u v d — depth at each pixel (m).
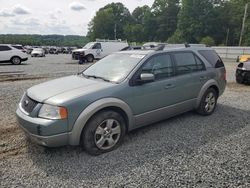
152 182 2.90
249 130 4.64
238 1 63.12
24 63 20.50
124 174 3.08
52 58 30.14
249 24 54.97
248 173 3.11
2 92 7.66
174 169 3.20
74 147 3.80
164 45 4.93
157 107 4.32
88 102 3.40
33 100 3.46
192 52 5.17
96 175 3.05
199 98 5.21
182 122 5.05
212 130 4.62
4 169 3.17
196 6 65.00
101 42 23.34
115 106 3.67
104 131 3.62
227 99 7.23
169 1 83.38
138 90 3.95
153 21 88.56
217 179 2.97
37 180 2.93
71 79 4.25
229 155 3.60
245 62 9.89
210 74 5.40
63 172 3.11
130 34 95.38
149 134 4.39
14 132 4.38
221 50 33.44
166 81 4.41
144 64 4.15
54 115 3.21
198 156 3.56
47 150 3.70
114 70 4.25
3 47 18.44
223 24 65.50
